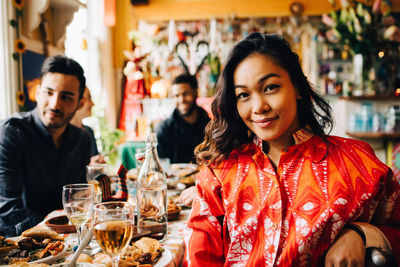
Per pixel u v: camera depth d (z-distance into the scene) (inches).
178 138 116.8
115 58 218.4
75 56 166.9
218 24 221.9
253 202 37.6
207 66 206.2
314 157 37.1
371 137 154.6
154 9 223.9
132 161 153.5
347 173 35.4
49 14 130.2
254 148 40.6
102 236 31.3
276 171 40.0
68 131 76.0
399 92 175.5
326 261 31.4
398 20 217.0
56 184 74.7
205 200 40.0
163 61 209.5
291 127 40.2
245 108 37.7
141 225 43.3
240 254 36.9
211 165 41.7
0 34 101.7
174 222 50.3
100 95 195.2
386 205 36.2
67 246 37.6
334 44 215.0
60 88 67.2
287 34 226.4
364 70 156.3
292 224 35.2
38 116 70.6
